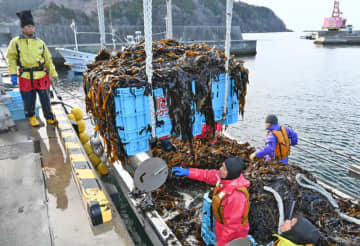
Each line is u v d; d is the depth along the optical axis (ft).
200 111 9.96
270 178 9.88
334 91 70.49
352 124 45.01
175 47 11.42
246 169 11.59
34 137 14.16
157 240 8.88
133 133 8.50
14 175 10.41
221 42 192.24
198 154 13.89
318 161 31.58
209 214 8.86
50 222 7.88
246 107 56.54
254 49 196.44
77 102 58.49
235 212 7.13
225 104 10.96
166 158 13.96
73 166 10.14
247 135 40.60
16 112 16.89
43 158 11.83
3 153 12.25
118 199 11.90
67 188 9.58
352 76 91.81
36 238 7.25
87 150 16.20
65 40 163.94
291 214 9.12
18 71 13.74
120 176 12.75
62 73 117.08
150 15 7.36
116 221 8.03
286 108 55.77
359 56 152.25
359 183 26.66
